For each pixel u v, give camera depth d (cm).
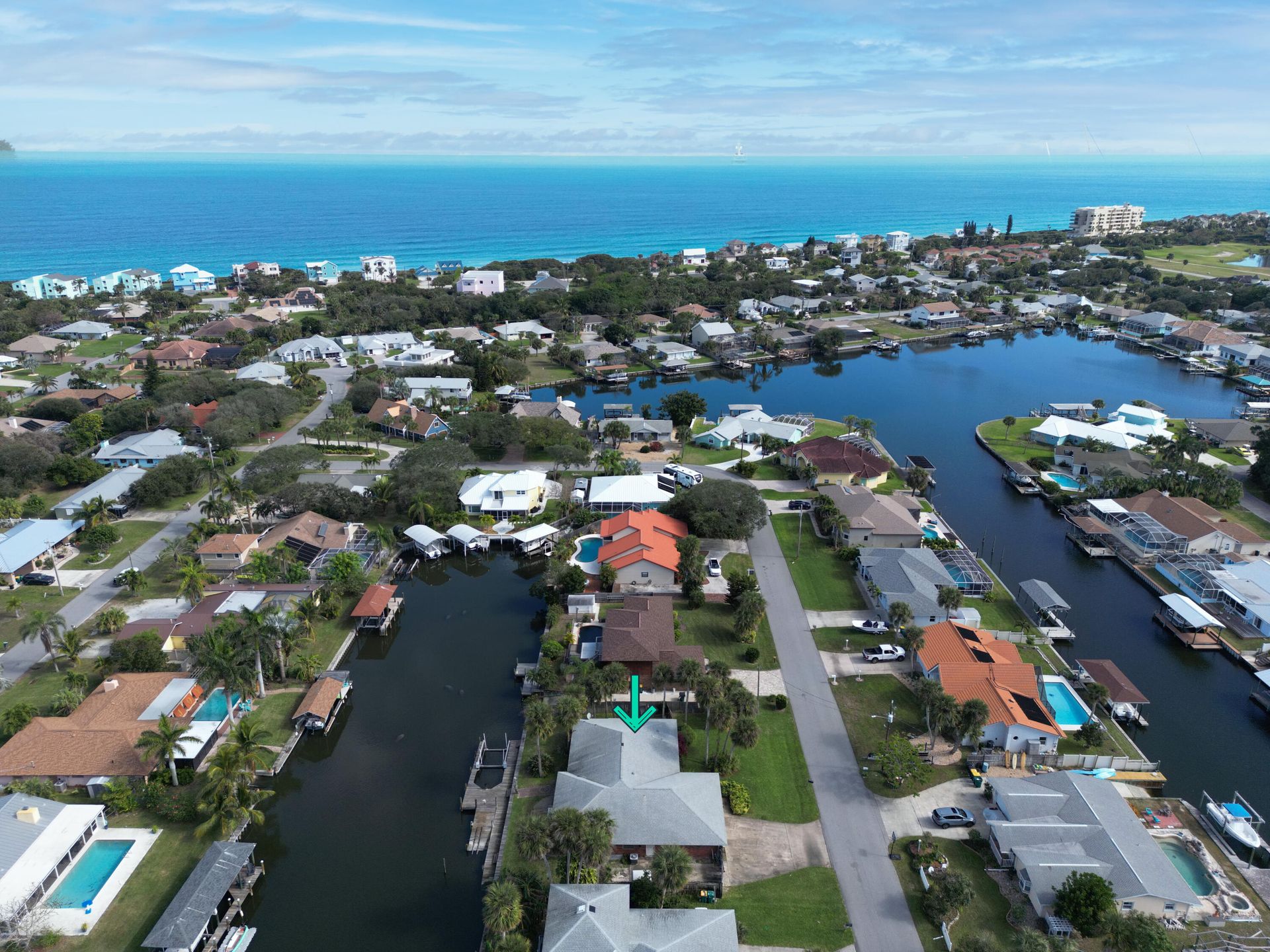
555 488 15025
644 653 9175
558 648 9644
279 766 8162
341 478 14650
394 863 7125
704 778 7419
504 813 7562
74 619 10619
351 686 9662
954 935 6188
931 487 15625
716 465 16225
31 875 6481
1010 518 14288
